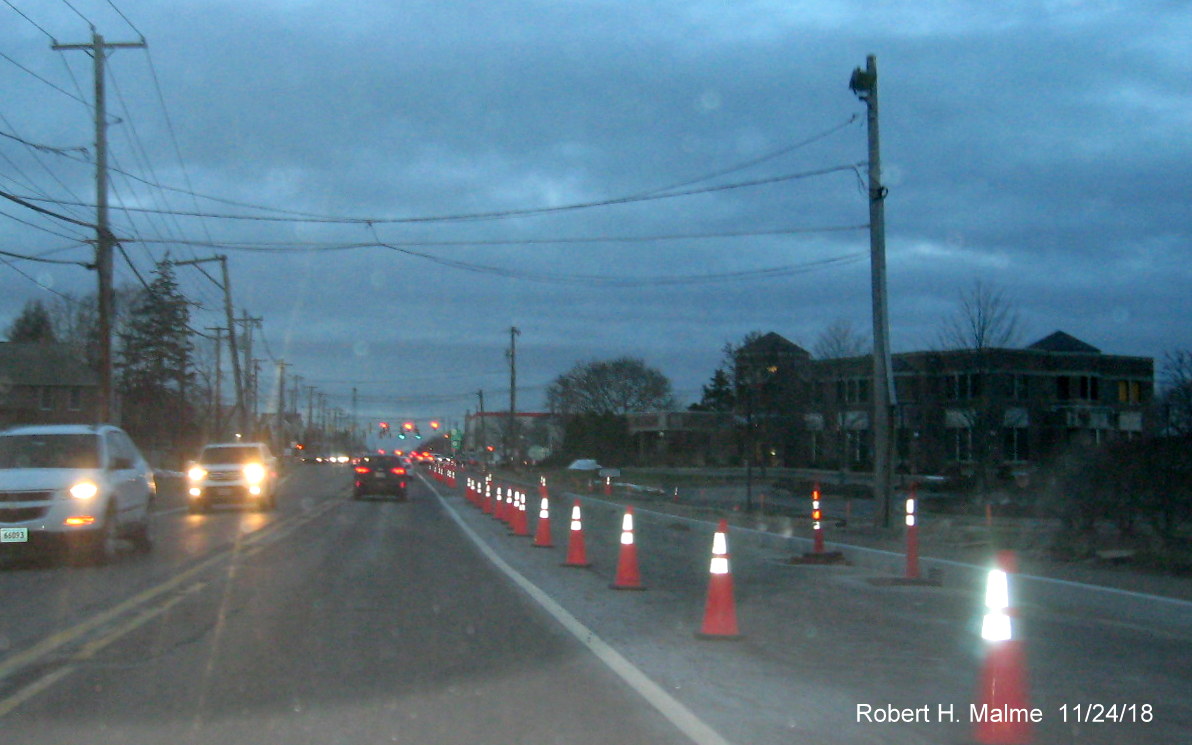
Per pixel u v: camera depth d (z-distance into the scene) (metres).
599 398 90.12
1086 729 7.07
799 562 17.45
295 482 55.25
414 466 96.25
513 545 19.86
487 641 9.74
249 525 24.16
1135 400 55.72
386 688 7.82
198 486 29.05
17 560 16.02
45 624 10.33
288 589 13.06
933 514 28.86
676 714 7.14
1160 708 7.62
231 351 50.53
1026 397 45.62
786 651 9.52
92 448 15.83
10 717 6.94
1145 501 16.94
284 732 6.64
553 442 100.62
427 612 11.40
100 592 12.58
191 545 18.83
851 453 57.31
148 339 64.50
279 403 84.62
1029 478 29.41
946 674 8.59
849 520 26.44
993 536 19.62
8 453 15.57
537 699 7.54
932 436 44.12
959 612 12.05
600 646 9.55
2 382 66.06
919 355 46.94
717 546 10.24
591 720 6.97
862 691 7.94
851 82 22.89
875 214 22.52
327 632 10.07
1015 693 6.47
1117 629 11.08
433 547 19.19
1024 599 13.12
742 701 7.57
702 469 68.19
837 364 48.66
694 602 12.55
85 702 7.33
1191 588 12.45
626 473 62.44
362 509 31.48
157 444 64.00
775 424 44.88
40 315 82.25
